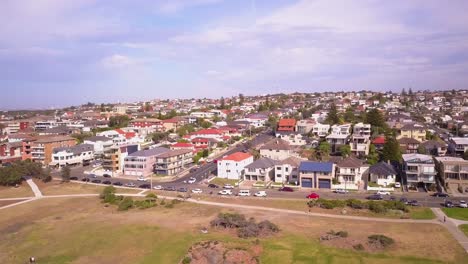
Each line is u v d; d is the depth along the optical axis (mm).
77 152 145625
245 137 185625
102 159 140125
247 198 92000
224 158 115812
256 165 110125
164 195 98062
